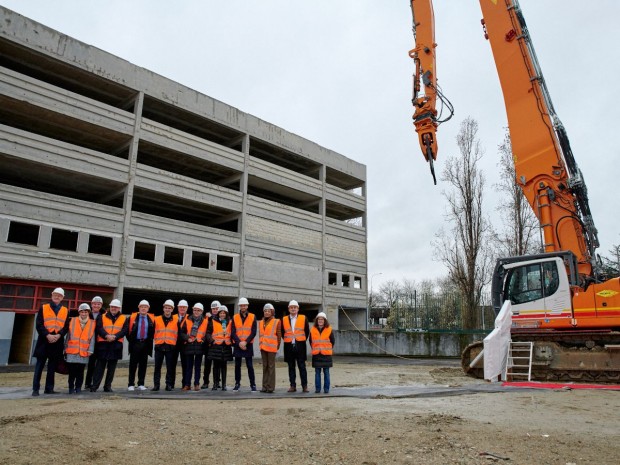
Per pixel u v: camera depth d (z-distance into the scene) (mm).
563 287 13812
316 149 40438
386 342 31500
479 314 30219
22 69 26688
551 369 13992
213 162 32375
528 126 14250
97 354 11578
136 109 28719
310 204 41000
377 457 5344
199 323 12430
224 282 31859
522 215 28391
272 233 35344
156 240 28594
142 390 12023
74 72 27109
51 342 10711
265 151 38438
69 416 7828
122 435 6453
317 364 11602
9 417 7617
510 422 7418
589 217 13594
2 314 22172
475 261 30141
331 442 6027
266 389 11648
